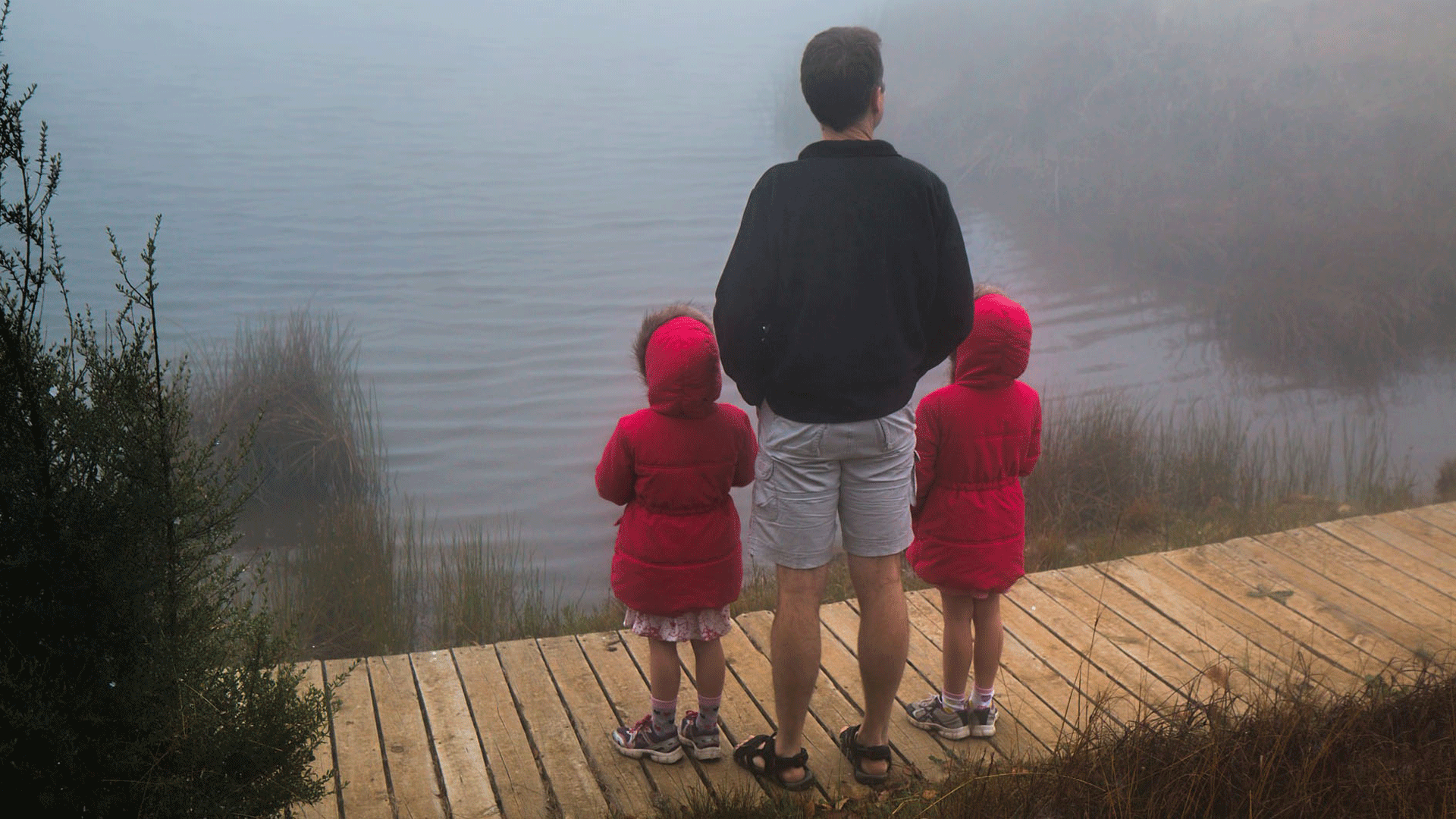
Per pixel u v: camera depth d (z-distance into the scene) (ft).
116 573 6.97
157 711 7.14
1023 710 11.27
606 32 159.22
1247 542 15.43
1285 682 11.38
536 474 32.40
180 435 7.62
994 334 9.62
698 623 9.78
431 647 20.72
